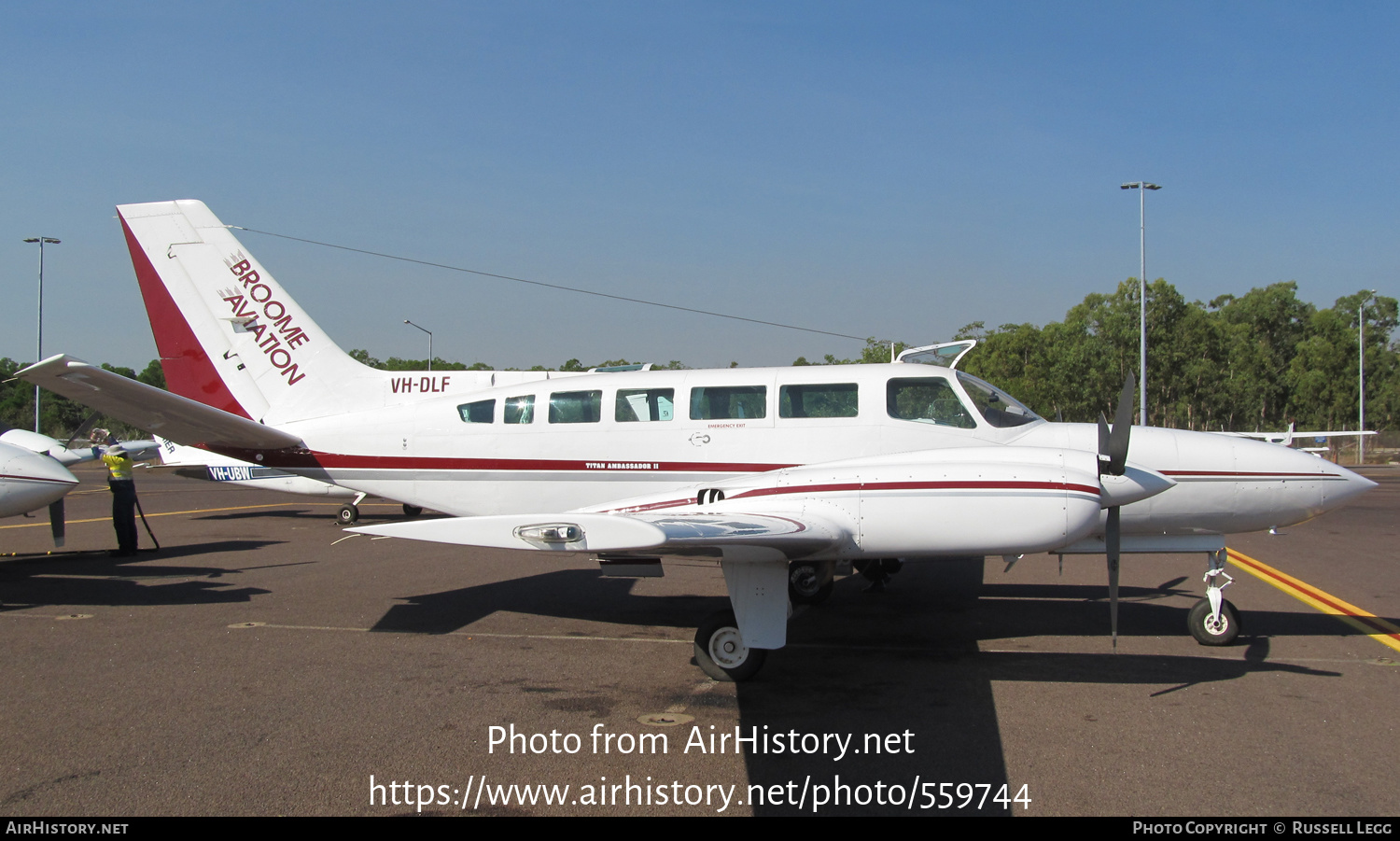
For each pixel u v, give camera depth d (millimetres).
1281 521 6508
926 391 7059
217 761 3947
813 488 5797
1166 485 5734
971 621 7070
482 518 5141
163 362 8969
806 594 7746
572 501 7738
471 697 4938
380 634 6508
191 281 8961
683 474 7375
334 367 8836
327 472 8352
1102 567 10000
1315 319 65438
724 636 5328
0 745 4133
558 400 7797
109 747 4113
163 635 6410
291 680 5242
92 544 11711
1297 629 6641
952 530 5484
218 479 14602
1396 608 7434
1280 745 4133
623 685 5203
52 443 10367
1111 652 5988
